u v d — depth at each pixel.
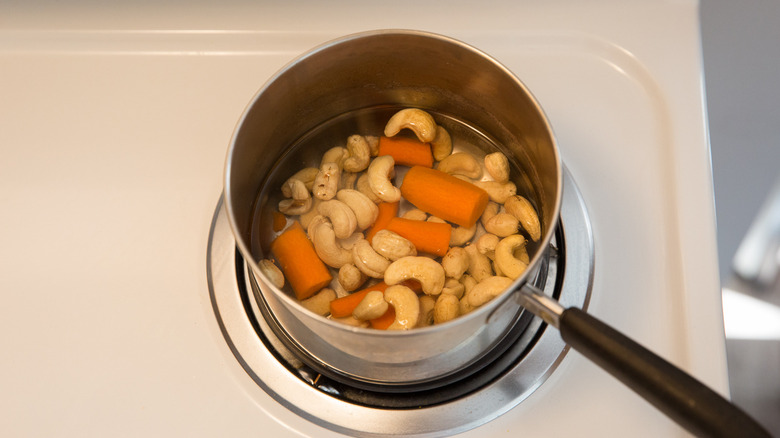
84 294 0.35
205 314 0.34
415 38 0.33
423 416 0.32
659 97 0.39
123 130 0.39
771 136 0.58
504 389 0.33
